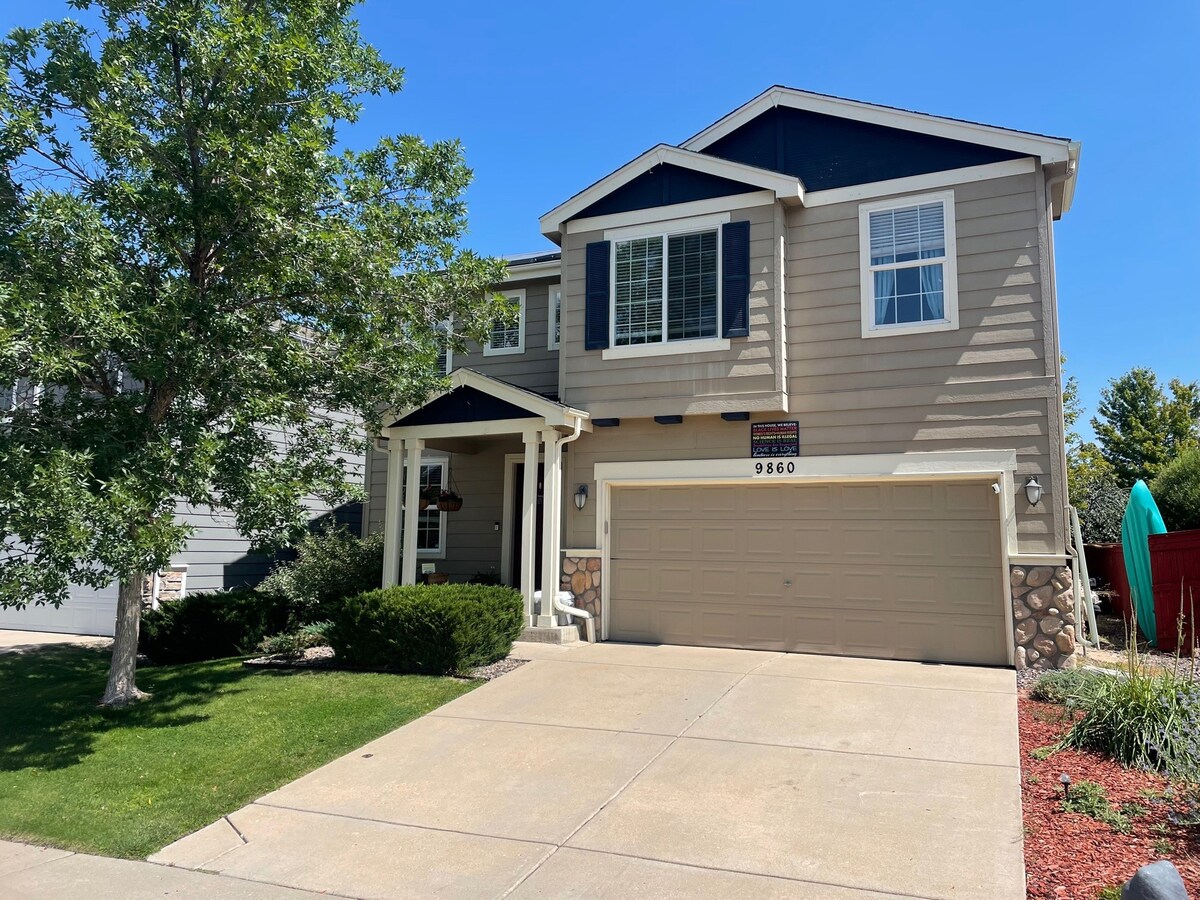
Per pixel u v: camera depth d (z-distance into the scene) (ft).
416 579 44.57
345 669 32.83
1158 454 100.89
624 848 16.81
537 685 29.48
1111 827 16.62
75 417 26.30
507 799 19.66
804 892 14.74
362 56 31.30
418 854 17.08
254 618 40.70
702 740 23.22
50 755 23.81
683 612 37.96
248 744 24.23
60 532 20.52
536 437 39.06
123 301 24.66
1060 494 32.07
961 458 33.55
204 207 26.45
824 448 35.76
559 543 38.86
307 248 27.02
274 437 38.11
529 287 48.49
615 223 39.65
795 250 37.19
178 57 27.17
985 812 17.76
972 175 34.71
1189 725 20.44
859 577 35.09
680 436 38.37
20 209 24.54
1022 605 32.01
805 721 24.70
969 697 27.04
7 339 20.48
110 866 17.31
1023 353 33.12
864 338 35.58
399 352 30.86
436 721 25.84
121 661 29.09
